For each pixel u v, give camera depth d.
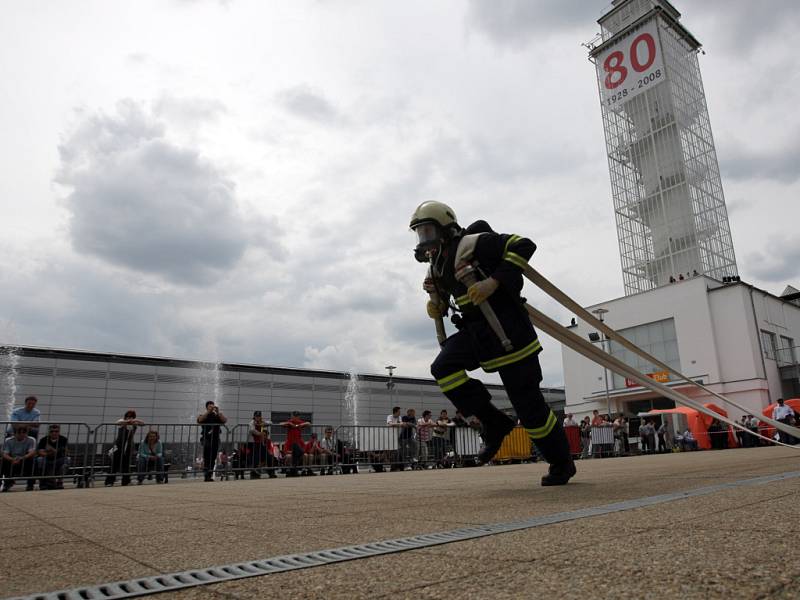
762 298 31.39
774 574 1.23
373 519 2.56
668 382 31.31
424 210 4.37
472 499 3.34
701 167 38.00
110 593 1.35
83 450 11.27
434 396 34.56
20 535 2.45
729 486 3.21
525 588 1.21
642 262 37.97
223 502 4.02
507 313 4.17
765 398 28.95
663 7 40.31
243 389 28.23
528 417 4.18
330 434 14.21
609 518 2.15
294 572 1.49
